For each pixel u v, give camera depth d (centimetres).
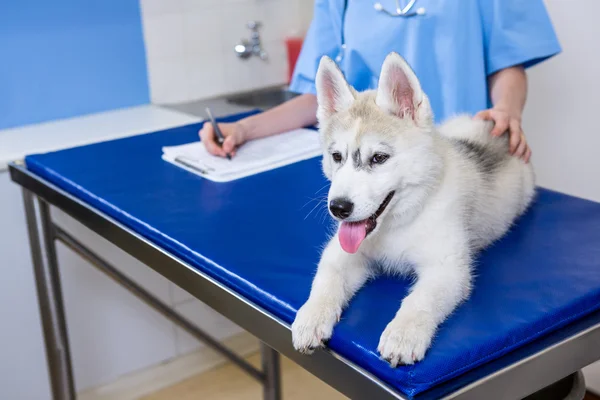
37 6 236
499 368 84
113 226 136
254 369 160
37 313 216
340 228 98
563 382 103
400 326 84
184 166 162
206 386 243
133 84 264
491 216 113
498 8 160
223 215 132
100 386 233
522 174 125
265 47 290
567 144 221
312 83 187
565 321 92
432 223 102
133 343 235
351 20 174
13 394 219
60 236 184
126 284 175
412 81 98
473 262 106
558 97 220
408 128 99
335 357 88
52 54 243
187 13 267
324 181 148
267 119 178
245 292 105
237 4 277
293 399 231
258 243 118
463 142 121
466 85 164
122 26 254
